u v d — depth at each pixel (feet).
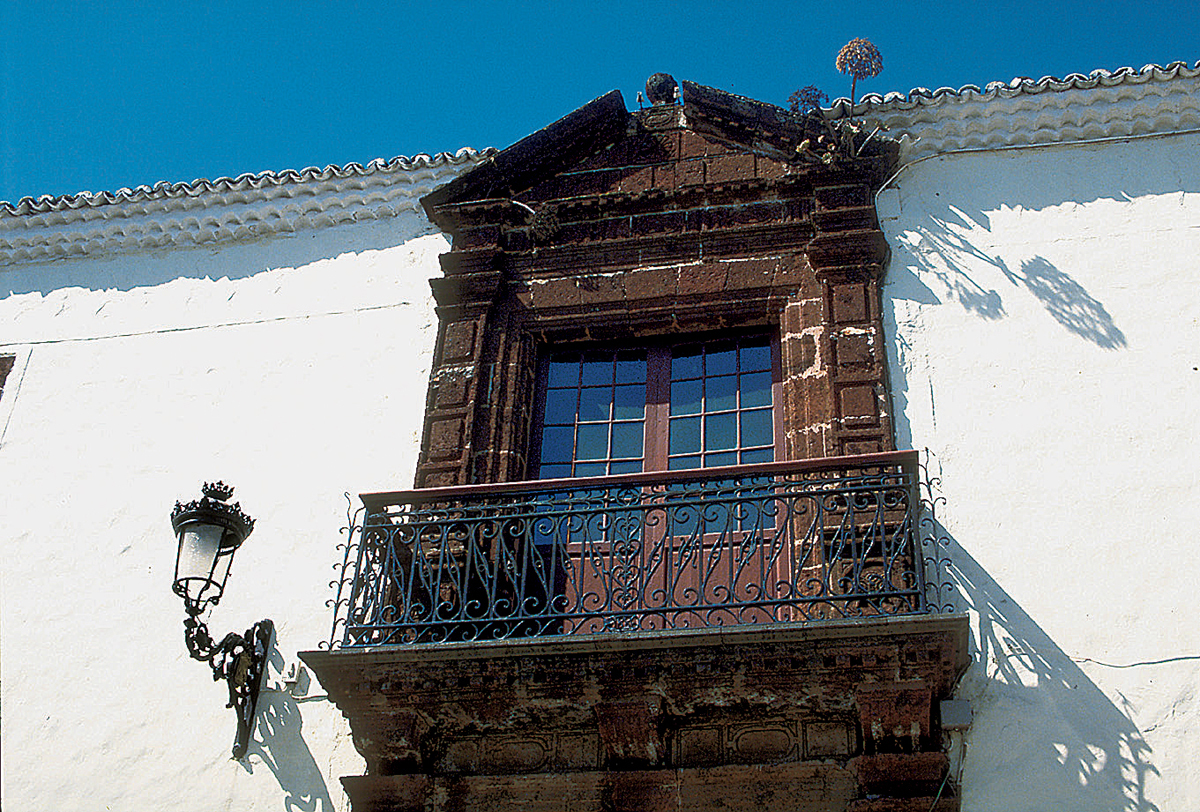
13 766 27.76
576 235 32.65
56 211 35.88
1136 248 29.66
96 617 29.58
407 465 30.07
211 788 26.73
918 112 32.04
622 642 23.85
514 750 25.45
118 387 33.35
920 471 27.40
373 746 25.18
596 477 27.78
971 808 23.43
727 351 31.01
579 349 31.81
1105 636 24.85
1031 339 28.81
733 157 33.12
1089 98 31.50
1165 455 26.68
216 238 35.60
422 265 33.58
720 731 24.86
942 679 23.93
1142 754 23.53
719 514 28.32
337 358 32.48
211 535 26.25
